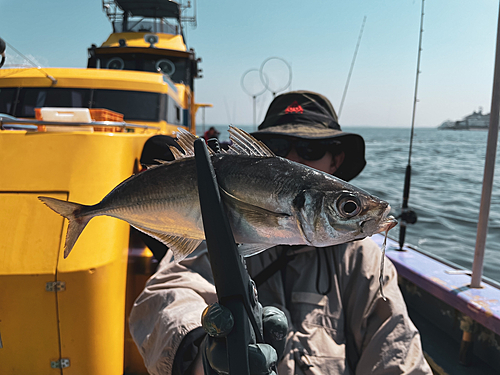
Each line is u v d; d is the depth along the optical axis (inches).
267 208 33.1
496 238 225.1
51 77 166.7
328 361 57.9
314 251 65.8
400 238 132.9
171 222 36.0
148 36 280.1
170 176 35.6
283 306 62.6
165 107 181.8
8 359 72.1
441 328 110.6
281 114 74.3
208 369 36.9
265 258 67.2
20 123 85.5
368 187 441.7
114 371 77.9
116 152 85.8
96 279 73.5
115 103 174.1
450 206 326.0
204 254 68.8
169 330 51.9
